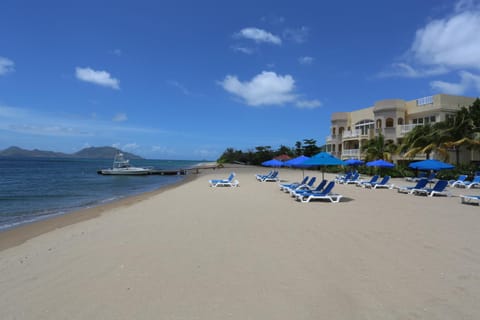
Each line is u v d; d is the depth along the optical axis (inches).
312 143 2308.1
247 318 128.6
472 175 943.7
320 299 146.2
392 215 367.6
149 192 815.1
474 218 348.8
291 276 175.2
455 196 574.2
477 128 995.3
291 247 233.1
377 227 300.4
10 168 2341.3
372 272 180.5
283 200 516.4
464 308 136.6
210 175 1544.0
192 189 742.5
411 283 164.1
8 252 251.0
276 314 132.1
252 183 916.0
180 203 493.0
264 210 407.8
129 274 180.5
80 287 163.2
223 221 334.6
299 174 1471.5
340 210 406.0
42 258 219.8
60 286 165.5
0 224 407.2
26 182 1165.1
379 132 1295.5
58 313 134.9
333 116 1720.0
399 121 1316.4
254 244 241.9
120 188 975.6
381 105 1346.0
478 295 149.6
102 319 128.8
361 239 255.1
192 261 202.4
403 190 660.7
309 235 269.6
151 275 178.4
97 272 185.2
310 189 629.9
